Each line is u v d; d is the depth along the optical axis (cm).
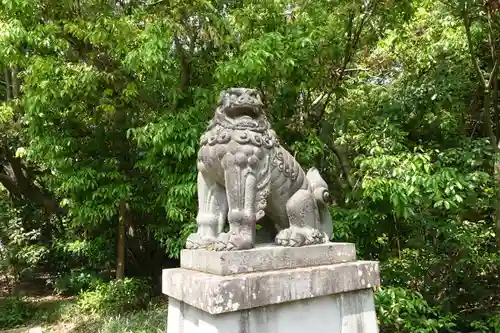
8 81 692
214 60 495
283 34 454
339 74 508
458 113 521
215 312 212
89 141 611
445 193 394
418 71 563
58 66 470
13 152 754
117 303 613
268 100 498
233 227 246
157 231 622
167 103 495
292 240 259
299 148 466
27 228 821
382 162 407
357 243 468
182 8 455
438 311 419
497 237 466
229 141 253
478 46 532
